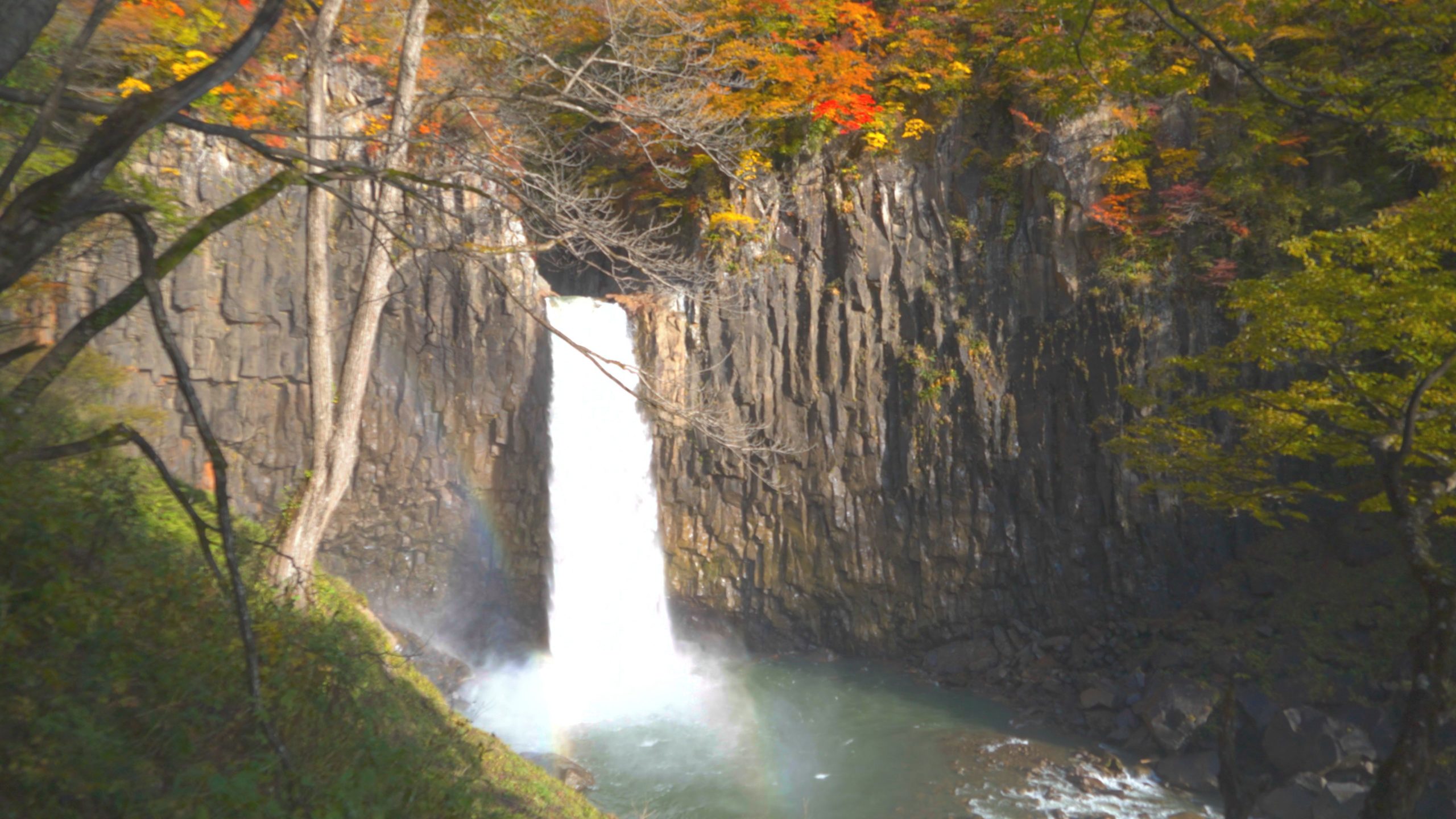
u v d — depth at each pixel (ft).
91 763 14.73
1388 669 58.59
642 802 54.44
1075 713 67.82
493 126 50.08
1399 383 40.91
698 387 80.23
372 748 23.38
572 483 80.28
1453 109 29.63
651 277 45.09
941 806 54.44
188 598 23.32
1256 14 53.88
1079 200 78.07
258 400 70.03
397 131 40.55
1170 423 52.54
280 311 70.28
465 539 78.89
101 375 39.50
